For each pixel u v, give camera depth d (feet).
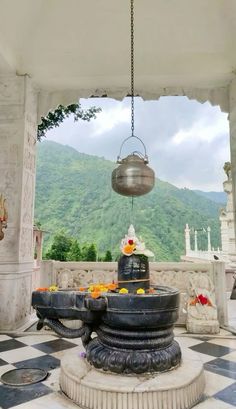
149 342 7.73
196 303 13.93
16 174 15.28
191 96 18.04
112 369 7.55
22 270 15.11
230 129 17.25
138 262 8.68
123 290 8.08
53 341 12.27
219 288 14.84
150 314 7.55
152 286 9.61
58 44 15.71
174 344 8.46
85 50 16.01
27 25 14.74
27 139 16.05
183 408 6.91
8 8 13.32
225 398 7.48
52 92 18.01
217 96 17.88
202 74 16.65
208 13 14.73
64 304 8.00
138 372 7.47
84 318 7.91
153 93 18.20
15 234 14.80
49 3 14.40
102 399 6.86
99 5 14.58
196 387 7.37
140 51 16.14
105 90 18.16
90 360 8.07
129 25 15.33
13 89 15.89
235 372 9.04
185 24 15.21
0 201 15.06
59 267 15.52
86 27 15.33
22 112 15.71
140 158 11.05
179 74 16.69
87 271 15.44
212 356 10.44
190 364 8.27
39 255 25.48
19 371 9.08
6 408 6.98
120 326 7.66
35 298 8.35
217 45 15.71
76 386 7.29
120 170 10.77
